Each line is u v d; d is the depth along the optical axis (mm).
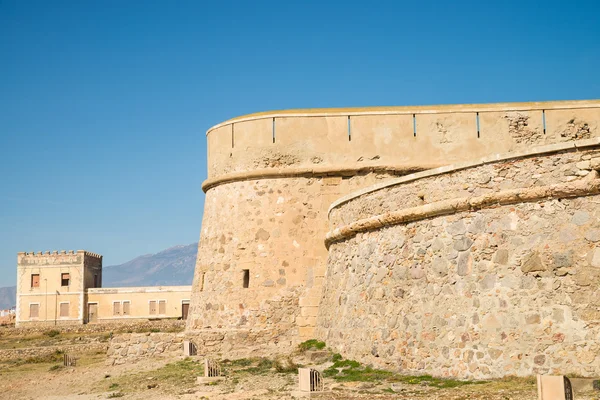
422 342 16859
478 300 15742
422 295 17203
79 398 20047
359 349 19328
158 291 75500
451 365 15969
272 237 26125
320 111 27125
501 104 26766
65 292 76688
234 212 26938
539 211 15234
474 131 26328
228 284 26328
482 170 16219
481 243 15992
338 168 26188
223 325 26031
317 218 26078
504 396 13102
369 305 19203
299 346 23469
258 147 26984
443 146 26344
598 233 14367
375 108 27016
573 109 26281
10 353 39719
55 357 38000
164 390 19312
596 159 14469
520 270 15211
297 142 26734
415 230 17844
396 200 18562
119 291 76250
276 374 19859
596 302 14133
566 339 14312
